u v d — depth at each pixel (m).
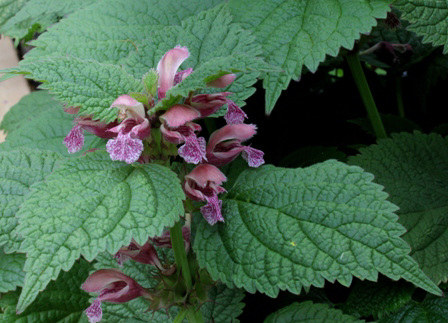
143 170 0.40
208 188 0.42
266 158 0.63
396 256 0.39
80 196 0.38
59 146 0.58
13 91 1.02
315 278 0.39
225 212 0.43
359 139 0.65
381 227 0.39
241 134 0.44
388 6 0.47
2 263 0.50
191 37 0.46
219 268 0.41
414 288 0.50
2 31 0.62
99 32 0.52
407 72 0.65
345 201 0.41
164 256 0.47
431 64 0.63
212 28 0.46
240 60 0.39
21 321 0.51
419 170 0.54
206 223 0.43
